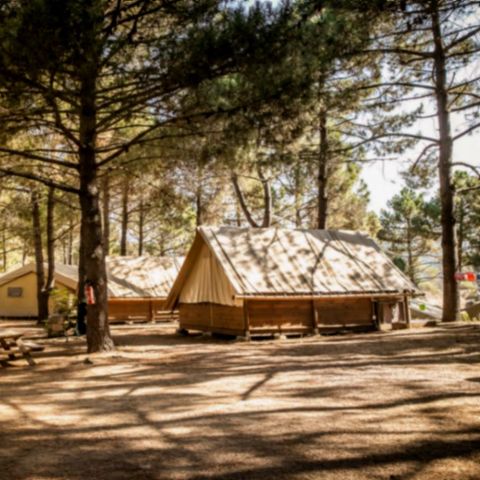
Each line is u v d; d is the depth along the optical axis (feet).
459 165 54.65
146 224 130.21
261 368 30.55
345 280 53.36
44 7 26.43
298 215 115.55
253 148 38.68
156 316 78.23
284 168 52.60
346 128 60.34
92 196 38.83
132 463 14.79
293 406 20.81
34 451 15.98
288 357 35.01
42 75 32.37
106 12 34.73
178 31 33.99
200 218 94.73
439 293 171.01
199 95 34.96
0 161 46.68
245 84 34.19
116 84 37.50
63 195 71.77
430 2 25.76
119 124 54.60
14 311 100.68
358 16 35.78
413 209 137.69
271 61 32.96
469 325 49.42
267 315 49.65
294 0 32.07
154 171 47.14
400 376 26.22
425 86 53.78
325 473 13.60
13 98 32.65
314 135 57.31
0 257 153.58
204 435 17.26
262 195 108.58
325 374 27.61
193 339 51.19
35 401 23.24
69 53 29.63
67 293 60.59
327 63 40.32
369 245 59.62
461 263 122.21
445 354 33.06
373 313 54.29
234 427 18.08
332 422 18.26
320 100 44.88
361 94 53.42
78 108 36.60
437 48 52.47
